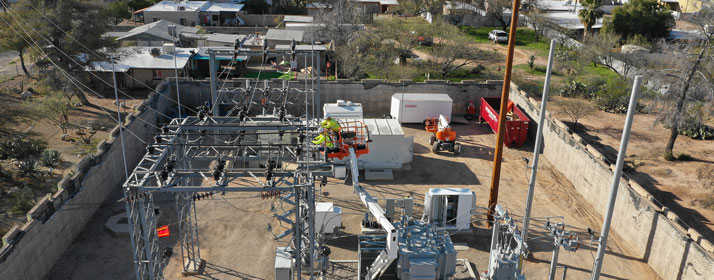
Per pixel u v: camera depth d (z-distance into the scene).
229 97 41.72
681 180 32.16
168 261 22.88
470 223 26.22
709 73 33.59
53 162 32.16
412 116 41.47
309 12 91.44
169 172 16.86
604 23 73.31
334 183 31.09
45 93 45.06
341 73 56.66
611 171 26.98
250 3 89.38
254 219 26.67
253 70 58.06
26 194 27.69
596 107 48.09
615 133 41.03
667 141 39.50
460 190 25.38
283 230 25.73
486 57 63.44
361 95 43.69
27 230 20.12
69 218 23.70
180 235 21.47
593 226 26.75
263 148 19.84
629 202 25.03
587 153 29.64
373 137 32.62
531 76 59.09
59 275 21.53
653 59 53.53
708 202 29.03
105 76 49.50
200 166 32.94
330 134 24.59
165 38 58.47
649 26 70.00
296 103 43.00
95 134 38.62
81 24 44.34
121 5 75.69
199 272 22.08
